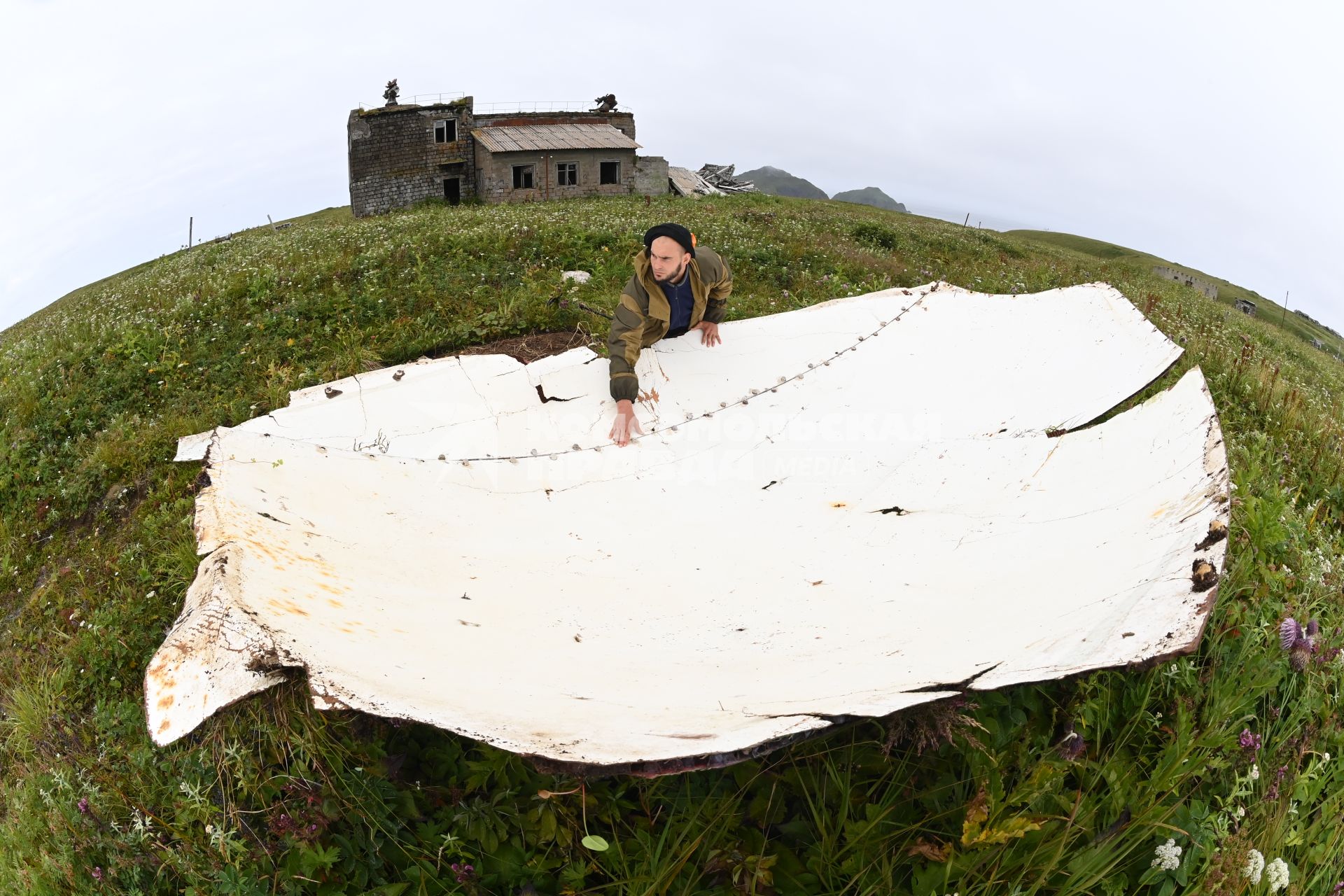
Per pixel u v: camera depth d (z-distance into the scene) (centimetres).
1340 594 349
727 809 228
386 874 235
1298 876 231
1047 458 284
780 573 261
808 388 348
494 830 232
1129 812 226
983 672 169
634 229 889
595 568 264
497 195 2597
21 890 278
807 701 171
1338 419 643
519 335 591
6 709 403
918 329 363
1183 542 198
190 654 156
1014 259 1598
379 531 253
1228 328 1163
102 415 627
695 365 357
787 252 895
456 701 162
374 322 651
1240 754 251
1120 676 261
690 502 302
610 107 2892
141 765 302
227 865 241
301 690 238
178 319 729
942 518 273
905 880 217
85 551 509
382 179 2611
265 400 566
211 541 197
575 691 185
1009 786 231
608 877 224
